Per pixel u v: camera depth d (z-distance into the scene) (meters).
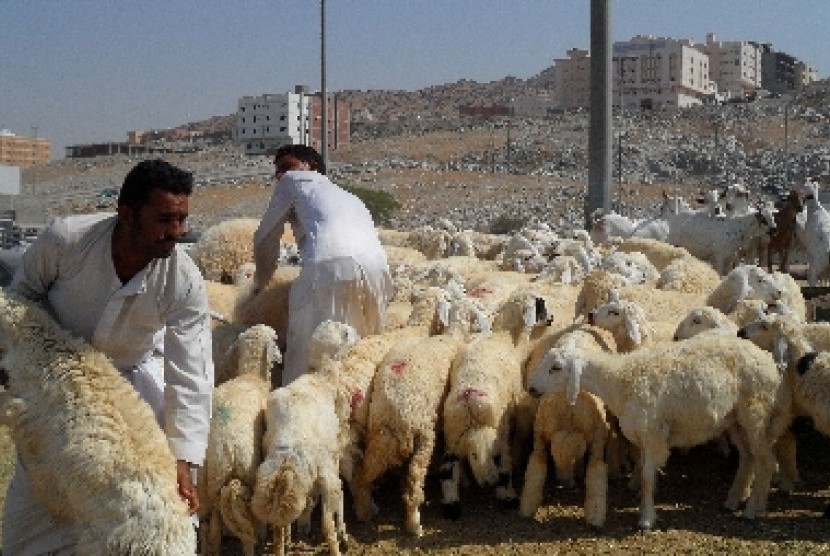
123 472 3.98
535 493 7.70
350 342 7.94
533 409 8.31
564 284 12.06
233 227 12.64
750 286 11.02
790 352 7.88
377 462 7.44
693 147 89.38
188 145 130.38
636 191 70.25
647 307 10.62
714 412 7.36
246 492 6.50
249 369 7.76
